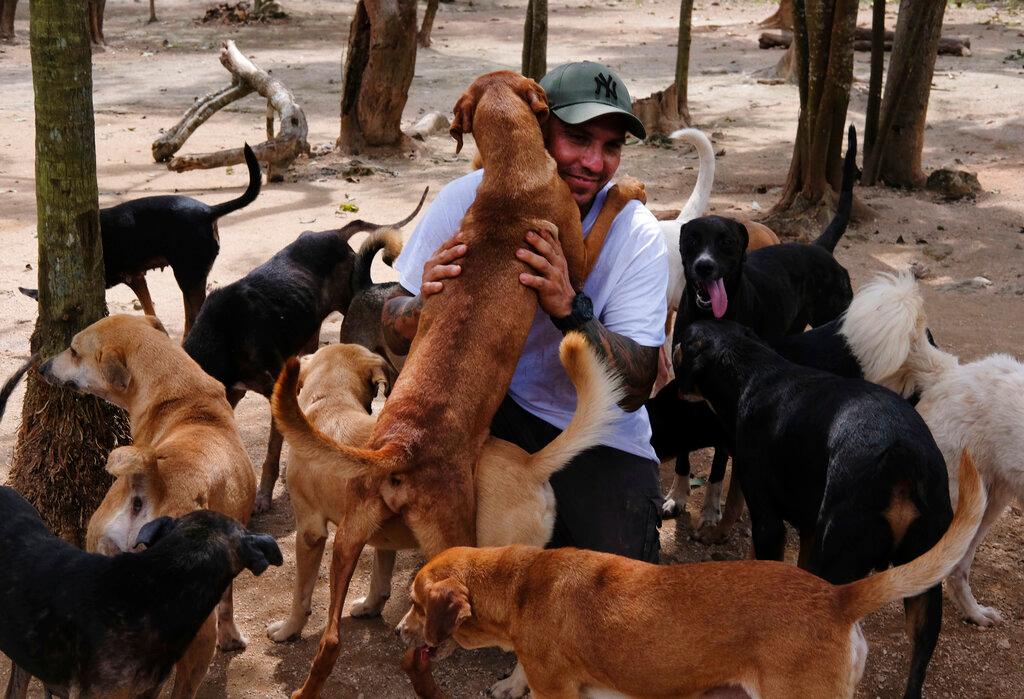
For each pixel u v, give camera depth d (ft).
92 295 15.97
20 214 34.94
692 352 15.23
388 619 15.35
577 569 11.52
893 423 13.08
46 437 15.98
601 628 11.21
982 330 26.40
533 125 11.96
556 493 13.24
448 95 58.80
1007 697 13.94
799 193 35.88
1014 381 15.01
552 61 71.15
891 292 15.64
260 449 20.40
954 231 34.81
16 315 26.02
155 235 24.27
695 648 10.80
